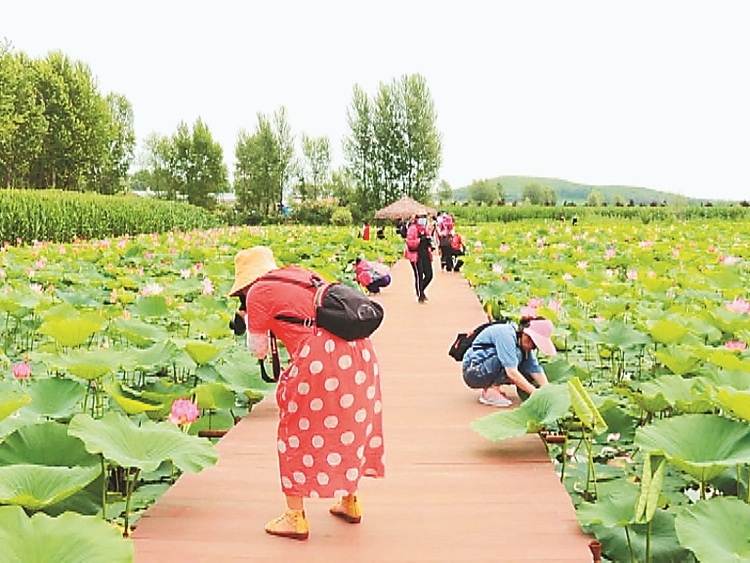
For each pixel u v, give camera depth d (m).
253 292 3.62
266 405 5.84
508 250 16.22
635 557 3.33
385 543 3.51
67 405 4.74
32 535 2.67
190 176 60.47
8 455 3.63
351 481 3.47
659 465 3.44
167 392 5.25
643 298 9.73
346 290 3.46
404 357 7.90
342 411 3.41
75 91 43.22
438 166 56.50
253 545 3.47
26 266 12.77
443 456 4.71
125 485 4.36
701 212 44.97
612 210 47.41
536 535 3.61
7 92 32.56
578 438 5.27
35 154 37.91
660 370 6.69
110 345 7.59
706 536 3.01
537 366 5.68
